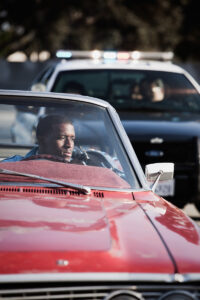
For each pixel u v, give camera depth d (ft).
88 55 29.27
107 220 9.50
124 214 9.97
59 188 10.96
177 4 129.90
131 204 10.68
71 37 132.46
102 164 12.35
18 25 128.77
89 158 12.40
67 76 26.76
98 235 8.82
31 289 7.88
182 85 26.76
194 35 130.62
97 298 8.02
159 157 22.36
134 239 8.91
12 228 8.76
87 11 127.85
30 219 9.17
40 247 8.26
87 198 10.72
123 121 24.06
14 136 25.59
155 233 9.27
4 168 11.74
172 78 26.78
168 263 8.38
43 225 8.97
